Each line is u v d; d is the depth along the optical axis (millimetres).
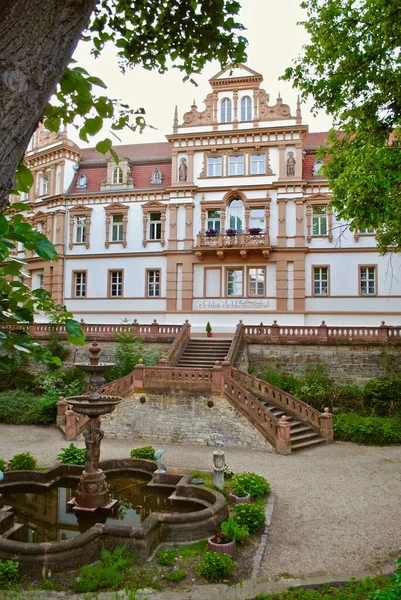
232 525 8812
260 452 16531
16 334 2590
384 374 22625
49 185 35500
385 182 12086
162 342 26203
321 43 14742
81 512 10523
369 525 9773
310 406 18953
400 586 5023
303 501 11289
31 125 2447
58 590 7391
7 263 2592
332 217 29688
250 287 30328
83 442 17359
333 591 6996
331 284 29469
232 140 31031
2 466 12805
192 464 14727
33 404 21188
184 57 5746
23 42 2355
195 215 31359
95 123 3947
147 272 32156
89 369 11438
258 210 30625
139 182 33625
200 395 18109
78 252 33438
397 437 17672
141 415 18734
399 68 13984
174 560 8320
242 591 7117
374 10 13484
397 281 28812
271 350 24359
